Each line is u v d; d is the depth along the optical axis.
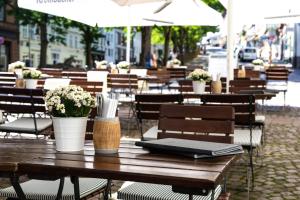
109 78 11.50
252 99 5.41
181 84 8.88
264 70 18.36
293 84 26.84
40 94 6.20
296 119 12.28
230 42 8.16
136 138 9.00
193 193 2.27
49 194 3.17
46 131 6.42
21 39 46.84
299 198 5.30
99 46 60.75
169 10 11.76
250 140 5.39
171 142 2.93
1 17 42.50
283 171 6.55
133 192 3.20
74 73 12.62
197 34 52.25
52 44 51.00
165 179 2.26
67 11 10.00
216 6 32.19
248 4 9.80
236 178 6.13
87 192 3.27
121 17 11.55
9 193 3.23
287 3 9.91
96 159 2.71
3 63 43.44
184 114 3.77
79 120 2.97
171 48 53.38
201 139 3.71
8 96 6.34
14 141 3.46
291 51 53.28
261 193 5.48
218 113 3.69
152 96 5.91
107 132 2.87
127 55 15.03
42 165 2.54
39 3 8.39
